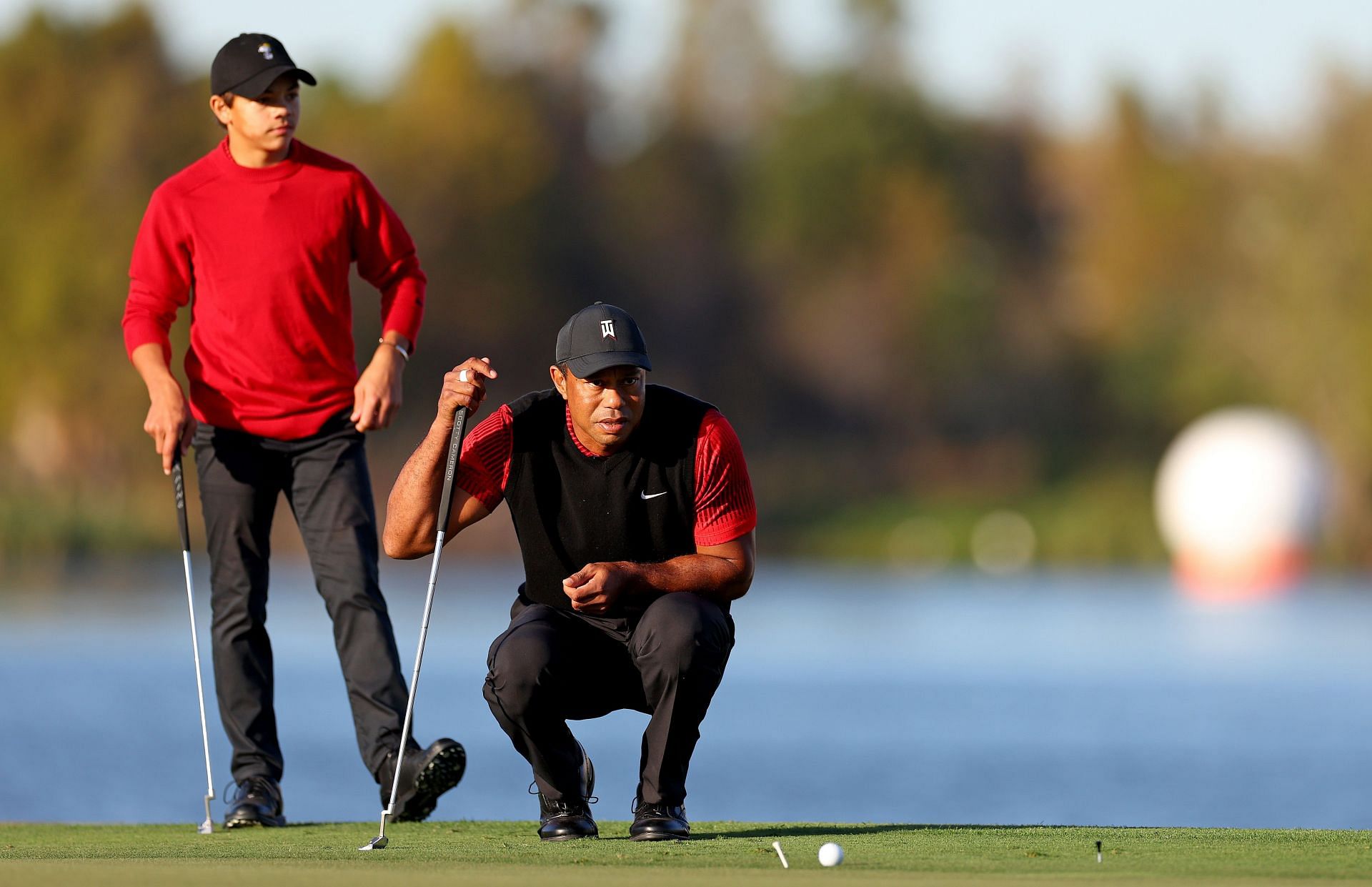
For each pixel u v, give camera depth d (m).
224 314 20.95
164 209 21.12
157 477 173.50
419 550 17.33
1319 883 13.19
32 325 171.62
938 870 14.10
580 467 16.97
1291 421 167.12
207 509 21.09
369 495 21.36
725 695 57.22
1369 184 183.50
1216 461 144.88
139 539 145.12
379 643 20.80
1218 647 78.75
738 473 16.98
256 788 20.34
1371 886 13.02
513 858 15.14
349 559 20.94
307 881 12.78
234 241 20.97
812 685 60.69
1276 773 39.34
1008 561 175.38
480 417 164.25
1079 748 44.03
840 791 36.38
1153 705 54.66
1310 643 80.69
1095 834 17.45
